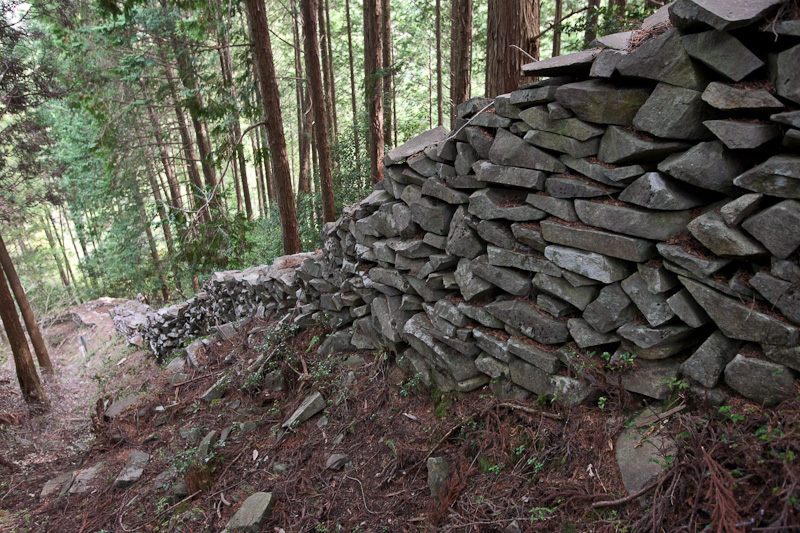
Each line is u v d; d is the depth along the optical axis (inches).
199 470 147.7
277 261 250.2
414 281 146.8
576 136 96.8
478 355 127.7
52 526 155.4
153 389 238.5
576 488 87.6
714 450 73.6
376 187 168.6
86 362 446.6
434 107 751.1
